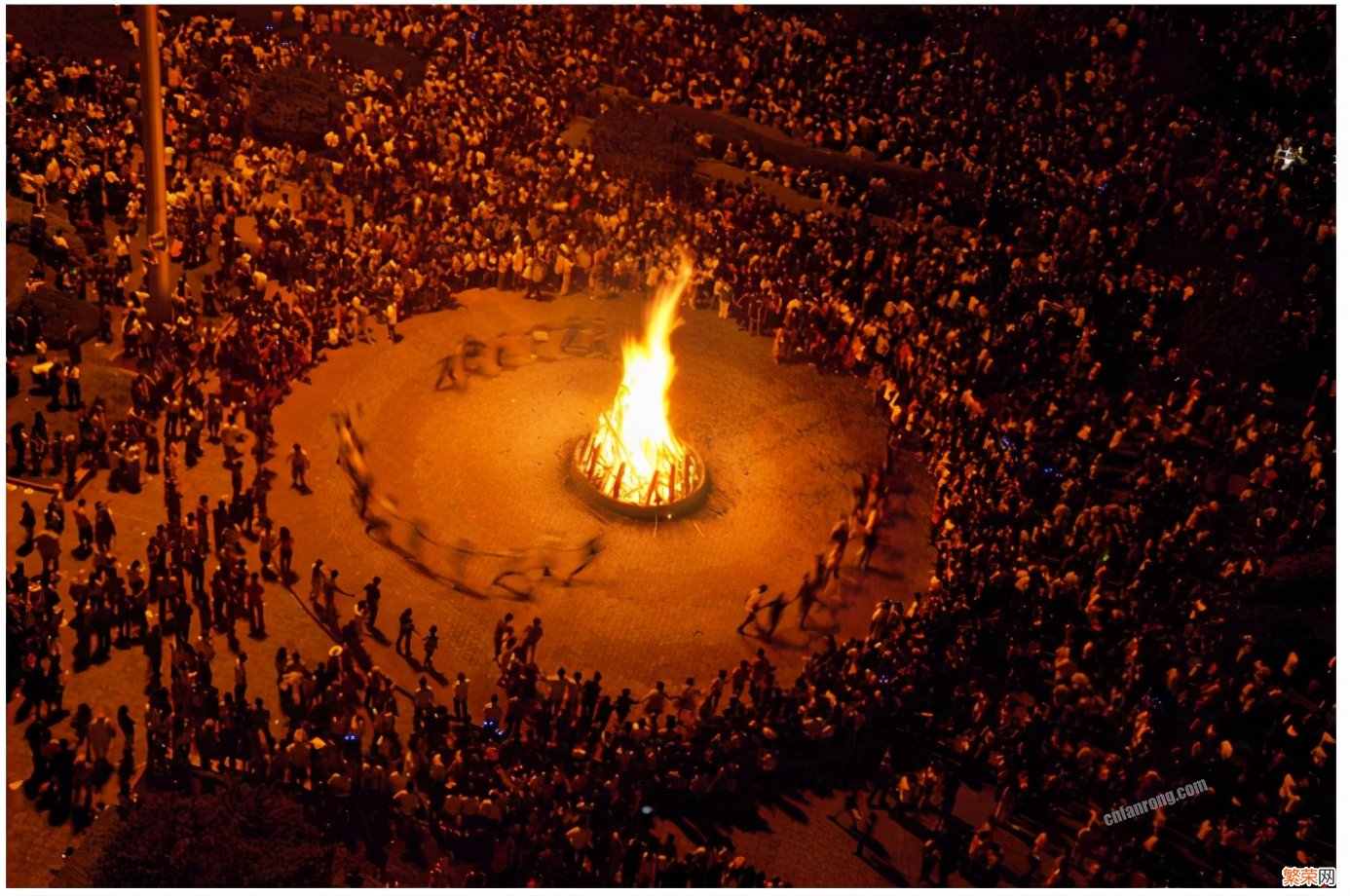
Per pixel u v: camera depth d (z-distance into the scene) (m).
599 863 36.97
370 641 43.97
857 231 70.00
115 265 59.88
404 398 56.75
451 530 49.72
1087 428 55.81
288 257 61.34
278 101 72.00
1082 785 40.66
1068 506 50.31
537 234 68.25
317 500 50.00
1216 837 39.00
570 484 52.81
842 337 62.06
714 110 83.44
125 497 48.19
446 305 64.00
